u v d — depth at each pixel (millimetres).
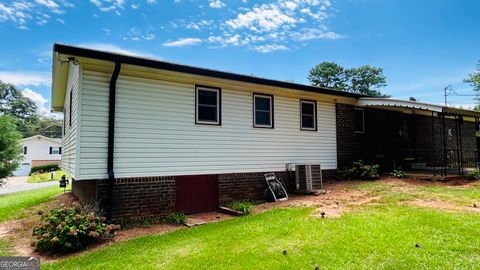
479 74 27953
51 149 42375
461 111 10891
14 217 7957
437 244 4441
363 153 12164
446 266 3781
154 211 7195
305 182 9391
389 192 8312
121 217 6750
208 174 8125
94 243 5625
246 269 3941
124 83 6969
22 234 6379
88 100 6504
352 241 4668
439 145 13969
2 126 19594
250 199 8844
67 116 9789
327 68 40000
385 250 4305
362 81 39969
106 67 6699
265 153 9344
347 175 10992
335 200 7852
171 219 7145
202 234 5668
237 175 8688
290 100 10125
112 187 6562
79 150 6340
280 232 5324
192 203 7832
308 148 10430
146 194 7121
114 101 6715
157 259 4477
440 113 11438
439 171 12484
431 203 6988
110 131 6602
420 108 10227
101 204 6508
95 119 6559
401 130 14141
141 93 7176
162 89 7488
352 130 11867
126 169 6883
